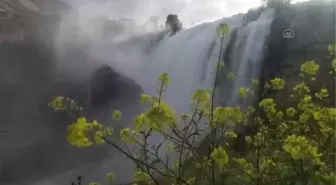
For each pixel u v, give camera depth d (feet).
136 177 11.55
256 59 61.57
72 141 8.49
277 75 54.49
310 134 11.82
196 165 10.27
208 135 10.25
